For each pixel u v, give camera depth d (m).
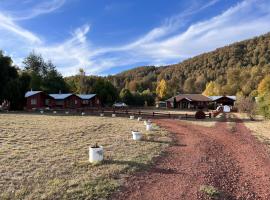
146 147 15.08
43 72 85.00
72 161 11.42
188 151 14.61
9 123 23.38
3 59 54.16
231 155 13.95
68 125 23.42
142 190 8.62
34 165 10.67
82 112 43.00
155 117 37.56
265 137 20.09
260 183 9.59
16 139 15.80
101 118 33.03
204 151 14.68
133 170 10.59
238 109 53.31
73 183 8.80
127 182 9.29
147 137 18.38
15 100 51.91
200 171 10.85
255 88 91.69
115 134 19.30
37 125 22.78
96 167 10.72
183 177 10.02
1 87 52.53
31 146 14.02
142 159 12.30
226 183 9.52
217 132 22.58
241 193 8.62
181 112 53.50
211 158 13.16
